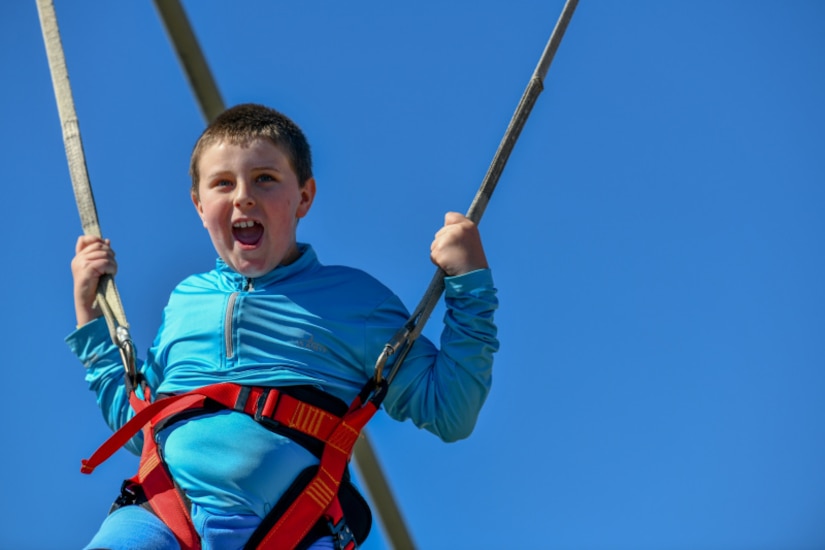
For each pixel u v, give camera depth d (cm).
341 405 346
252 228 358
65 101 407
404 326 352
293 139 364
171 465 335
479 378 352
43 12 417
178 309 368
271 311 354
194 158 364
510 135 379
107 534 322
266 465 330
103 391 380
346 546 336
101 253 386
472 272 357
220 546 325
